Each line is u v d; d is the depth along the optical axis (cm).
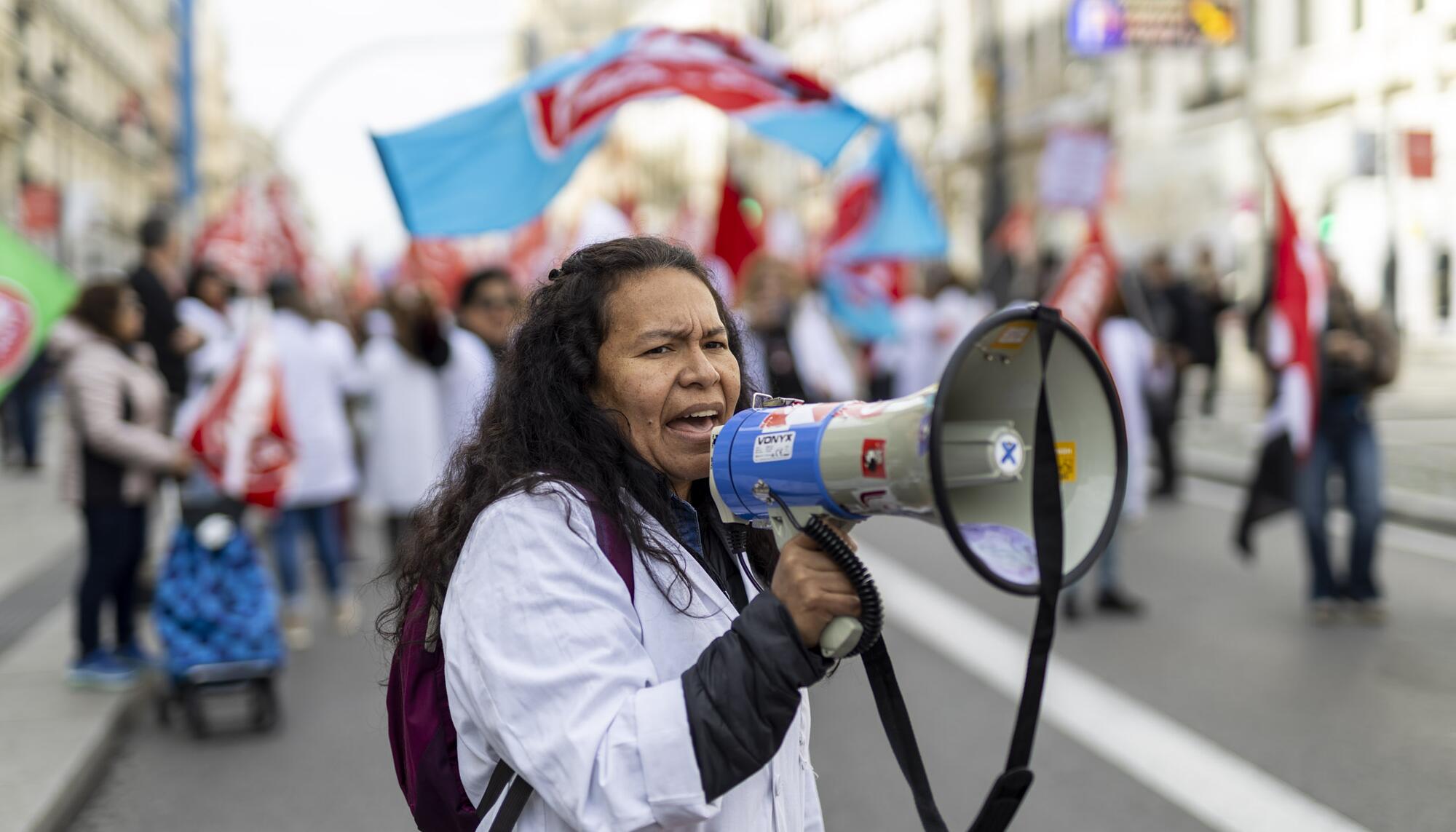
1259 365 750
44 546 930
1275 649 621
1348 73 2142
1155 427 1094
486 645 150
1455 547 852
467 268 1402
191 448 566
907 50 4141
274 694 536
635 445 166
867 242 1133
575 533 155
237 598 528
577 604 150
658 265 170
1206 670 586
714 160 6612
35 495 1208
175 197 6131
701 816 140
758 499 151
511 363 171
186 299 827
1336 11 2172
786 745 167
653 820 139
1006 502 141
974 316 1285
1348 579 680
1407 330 1905
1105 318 758
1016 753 137
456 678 157
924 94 4019
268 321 597
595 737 142
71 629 668
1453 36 1903
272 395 580
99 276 562
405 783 176
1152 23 2003
